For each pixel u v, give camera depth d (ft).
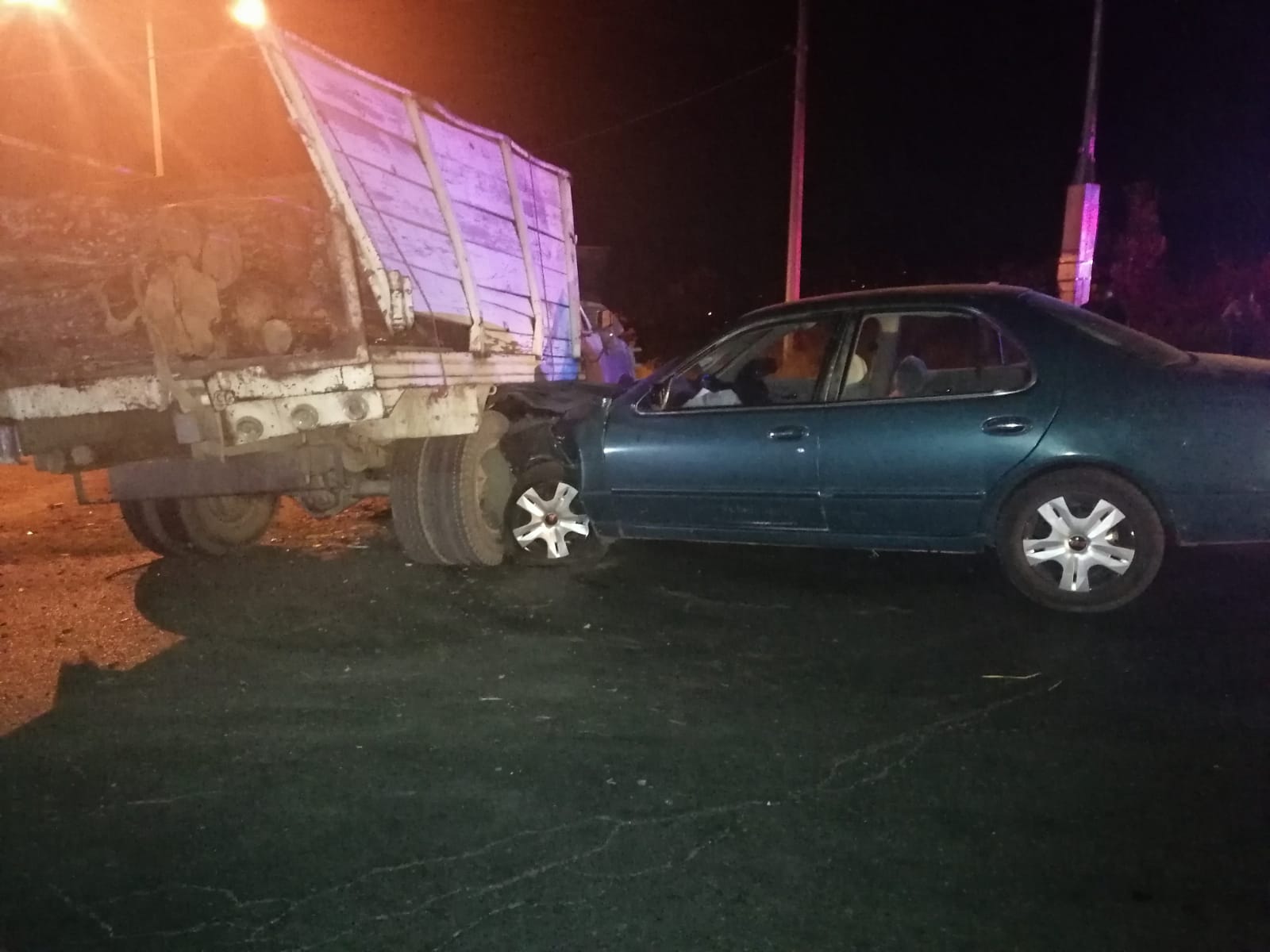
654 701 15.26
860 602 19.33
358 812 12.38
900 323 19.44
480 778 13.10
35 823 12.35
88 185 19.30
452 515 21.48
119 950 10.02
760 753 13.55
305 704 15.55
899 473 18.43
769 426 19.56
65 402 17.81
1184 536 17.08
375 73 19.56
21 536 26.58
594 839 11.65
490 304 23.15
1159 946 9.62
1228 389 16.84
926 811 12.00
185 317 17.06
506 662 16.99
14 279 17.47
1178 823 11.59
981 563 21.48
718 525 20.48
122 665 17.33
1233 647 16.47
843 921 10.11
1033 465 17.61
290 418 17.60
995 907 10.25
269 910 10.55
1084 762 13.00
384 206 18.65
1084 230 45.70
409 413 19.86
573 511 22.38
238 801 12.70
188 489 20.80
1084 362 17.62
